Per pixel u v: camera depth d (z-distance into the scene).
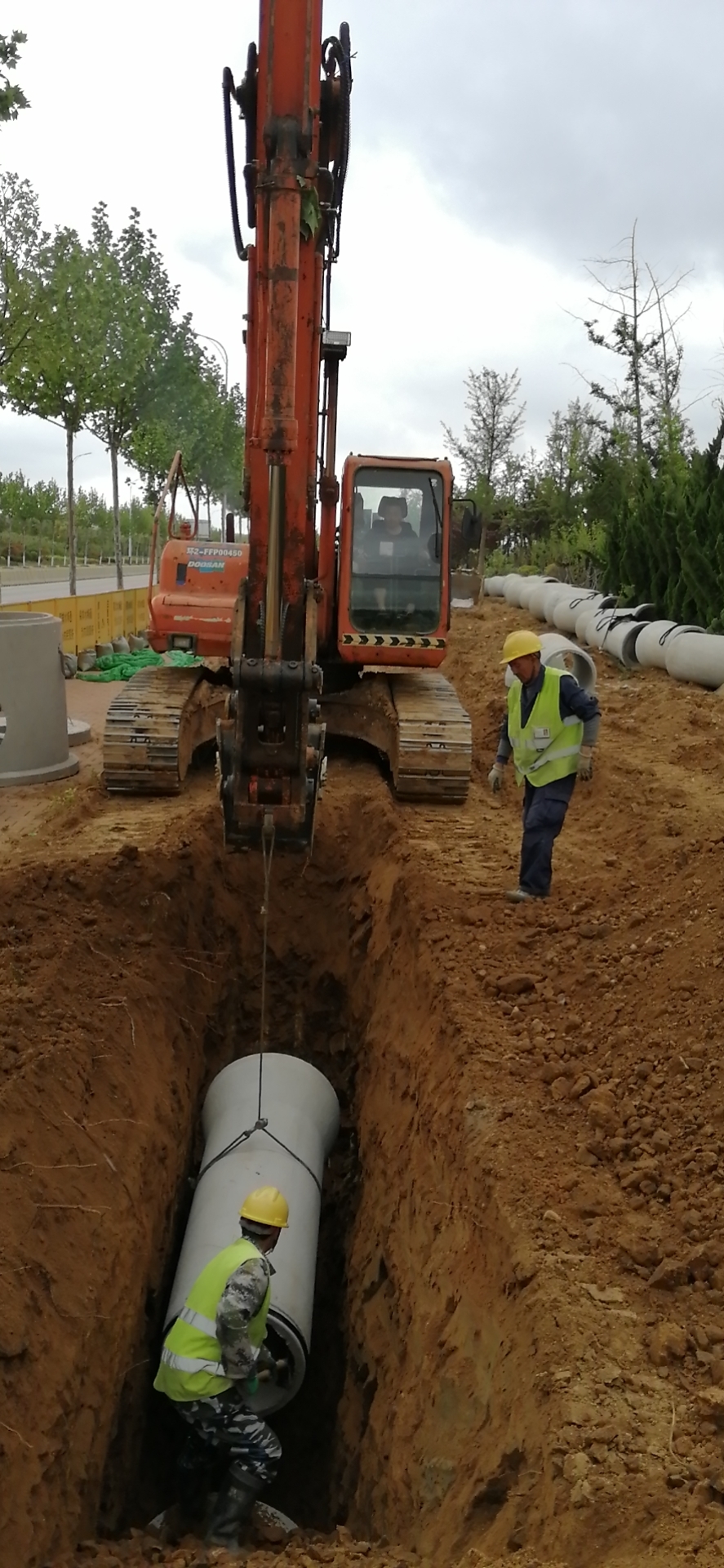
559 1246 5.02
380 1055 8.44
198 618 13.34
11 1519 4.57
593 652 20.55
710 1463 3.85
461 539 11.77
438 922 8.23
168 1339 6.21
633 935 7.64
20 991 7.31
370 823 10.95
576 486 37.97
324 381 11.19
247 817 7.07
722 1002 6.39
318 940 10.40
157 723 11.91
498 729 14.77
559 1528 3.78
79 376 24.12
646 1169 5.41
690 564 19.80
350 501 11.60
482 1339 5.09
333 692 13.09
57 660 13.94
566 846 10.18
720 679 16.47
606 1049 6.50
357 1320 7.23
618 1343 4.45
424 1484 5.02
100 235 27.39
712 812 10.35
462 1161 5.94
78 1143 6.31
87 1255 5.82
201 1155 8.66
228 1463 6.39
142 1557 5.07
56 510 69.94
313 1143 8.25
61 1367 5.22
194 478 38.75
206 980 9.43
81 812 11.55
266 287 7.17
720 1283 4.69
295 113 6.84
